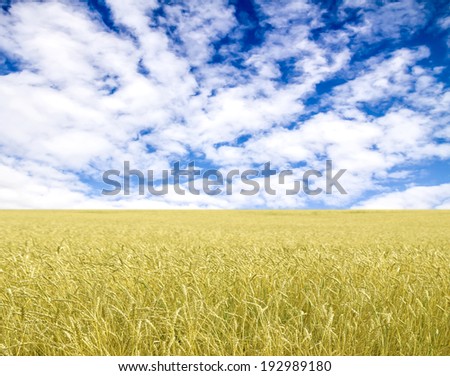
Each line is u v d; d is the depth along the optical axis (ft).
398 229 84.69
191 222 114.83
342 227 91.86
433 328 13.56
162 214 208.85
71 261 19.93
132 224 96.02
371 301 14.28
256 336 11.78
